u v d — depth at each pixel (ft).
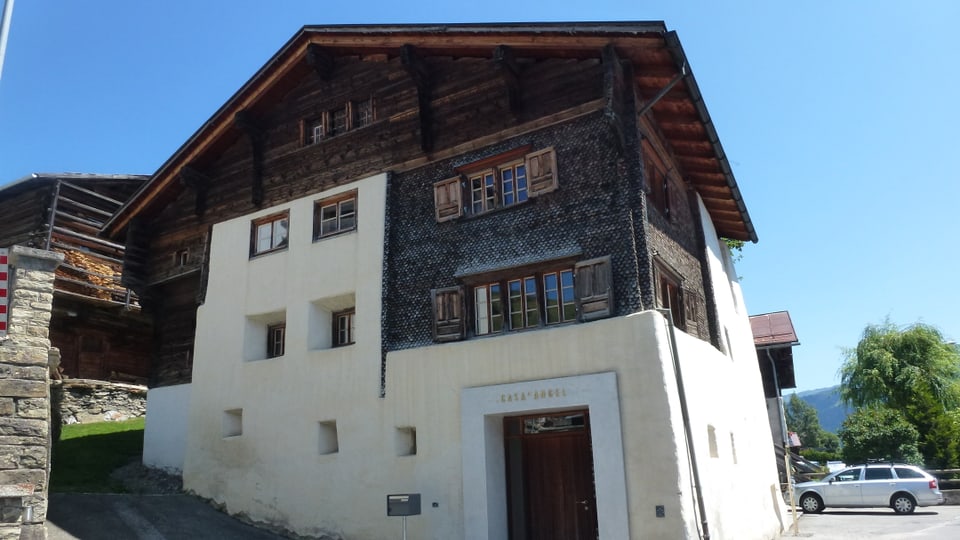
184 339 63.87
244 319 56.39
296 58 56.59
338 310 54.39
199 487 54.65
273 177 58.44
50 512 43.70
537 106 46.34
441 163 50.08
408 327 48.11
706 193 58.59
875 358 125.18
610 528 37.09
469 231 47.29
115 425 73.77
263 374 53.83
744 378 60.34
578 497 41.50
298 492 49.34
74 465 58.65
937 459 103.04
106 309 81.61
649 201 43.88
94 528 42.68
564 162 44.57
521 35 44.57
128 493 54.24
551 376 40.91
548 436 43.09
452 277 47.11
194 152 61.31
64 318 77.71
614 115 41.24
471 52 49.01
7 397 34.24
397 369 47.03
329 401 49.65
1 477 33.17
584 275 41.75
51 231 77.15
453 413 43.96
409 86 52.75
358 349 49.34
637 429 37.63
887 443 104.01
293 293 54.19
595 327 40.14
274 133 59.57
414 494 40.86
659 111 47.21
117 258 83.92
